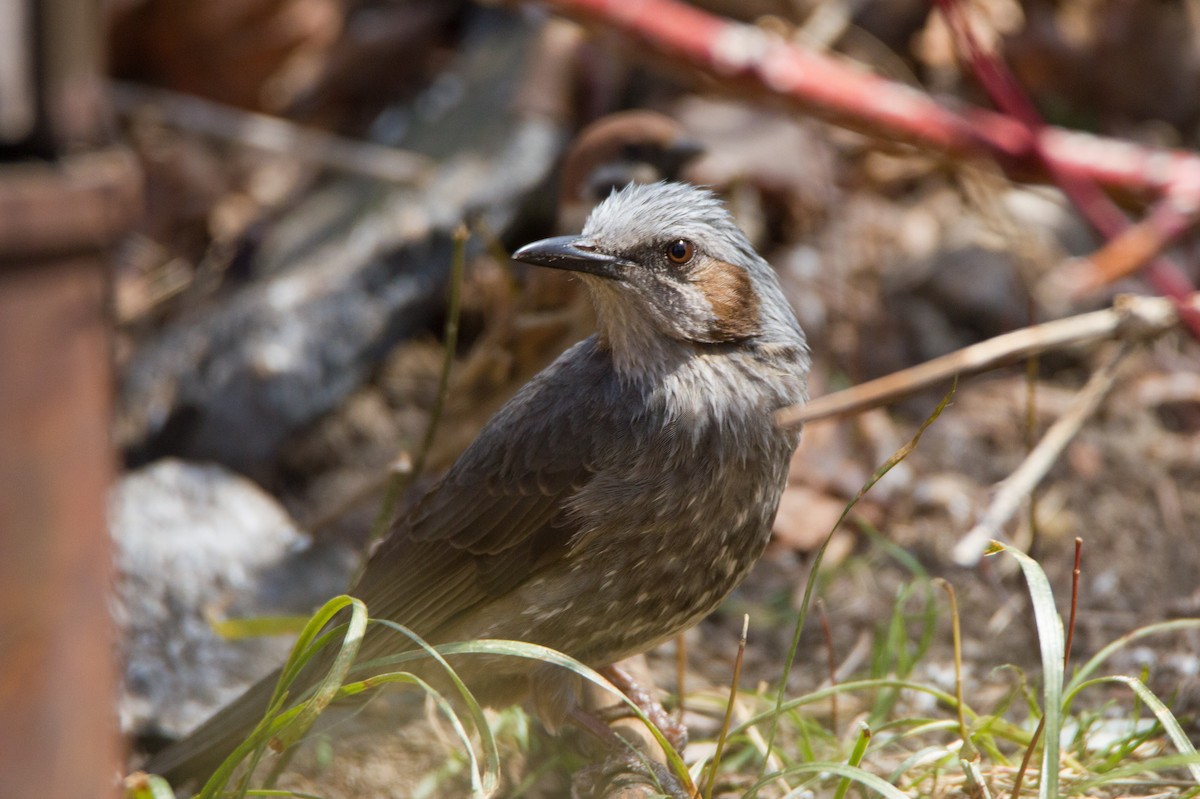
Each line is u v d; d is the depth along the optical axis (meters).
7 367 4.02
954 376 6.75
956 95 15.45
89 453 4.27
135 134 15.62
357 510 11.87
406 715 8.73
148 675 9.30
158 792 6.23
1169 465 12.10
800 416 6.70
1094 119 15.72
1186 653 9.57
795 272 13.75
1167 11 15.77
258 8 15.92
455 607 7.96
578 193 11.67
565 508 7.56
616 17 11.24
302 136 15.24
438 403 8.73
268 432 12.50
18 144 4.08
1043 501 11.68
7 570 4.12
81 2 4.06
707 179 11.99
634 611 7.70
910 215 14.78
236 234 14.55
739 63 11.39
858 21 15.47
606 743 7.55
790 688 9.45
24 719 4.27
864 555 11.28
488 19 16.64
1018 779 6.75
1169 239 12.20
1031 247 13.83
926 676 9.48
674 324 7.51
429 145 15.03
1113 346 13.49
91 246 4.09
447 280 13.52
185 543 10.38
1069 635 7.02
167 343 13.06
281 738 6.30
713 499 7.46
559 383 7.95
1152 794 7.39
